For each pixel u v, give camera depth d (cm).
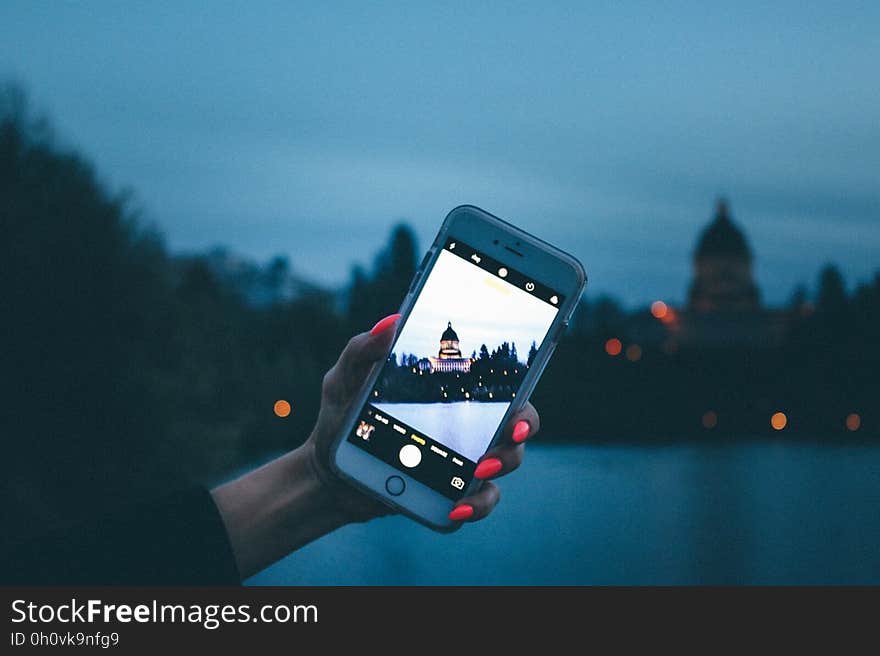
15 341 2270
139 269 2420
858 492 4809
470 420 187
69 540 109
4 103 2275
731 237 11731
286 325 5703
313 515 139
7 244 2242
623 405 8744
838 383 9550
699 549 3022
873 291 9800
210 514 113
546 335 195
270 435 5166
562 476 5166
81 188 2338
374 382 185
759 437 8894
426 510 175
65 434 2325
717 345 9719
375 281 6231
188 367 2591
